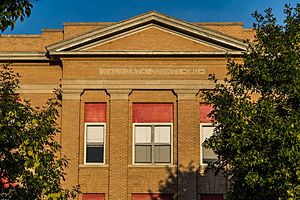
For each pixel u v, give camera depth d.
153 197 30.94
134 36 32.44
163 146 31.69
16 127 18.70
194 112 31.72
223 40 31.86
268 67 19.28
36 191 18.38
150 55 32.03
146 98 32.03
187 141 31.38
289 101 18.81
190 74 32.06
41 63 32.91
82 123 31.80
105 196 30.95
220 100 20.38
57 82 32.72
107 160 31.38
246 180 18.52
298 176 17.22
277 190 17.89
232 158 20.45
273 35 20.20
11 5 11.68
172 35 32.47
